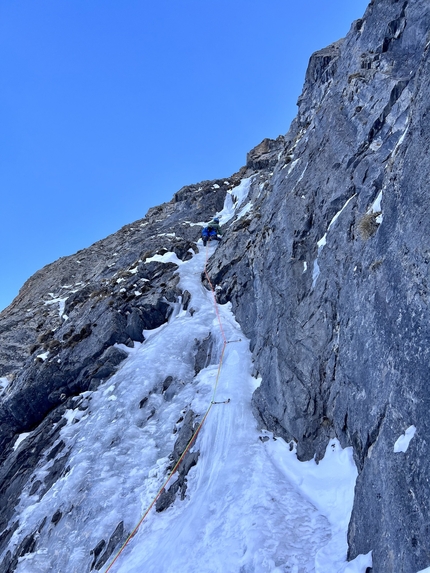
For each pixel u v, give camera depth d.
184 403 13.88
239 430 11.84
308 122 21.11
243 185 28.94
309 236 13.59
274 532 8.23
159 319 18.84
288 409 10.98
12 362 22.27
